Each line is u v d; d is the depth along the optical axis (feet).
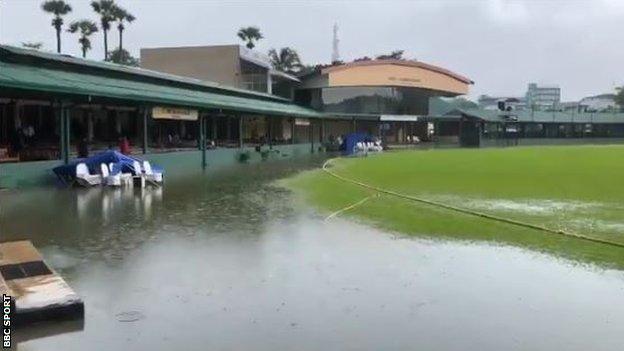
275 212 46.50
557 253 32.40
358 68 202.28
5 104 75.61
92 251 31.37
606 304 23.40
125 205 49.44
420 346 19.17
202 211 46.55
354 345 19.17
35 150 72.08
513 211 48.65
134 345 18.81
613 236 37.35
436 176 83.97
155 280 25.95
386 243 34.63
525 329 20.70
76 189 60.95
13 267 25.44
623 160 120.47
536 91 599.57
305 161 122.52
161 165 92.07
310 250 32.48
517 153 155.53
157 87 99.86
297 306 22.84
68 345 18.71
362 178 80.94
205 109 104.47
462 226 40.91
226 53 171.01
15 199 52.37
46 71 72.90
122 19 251.60
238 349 18.72
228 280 26.17
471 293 24.73
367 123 213.25
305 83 201.26
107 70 90.02
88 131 91.45
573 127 258.37
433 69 220.23
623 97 380.58
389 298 23.98
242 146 126.72
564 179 78.13
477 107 241.96
